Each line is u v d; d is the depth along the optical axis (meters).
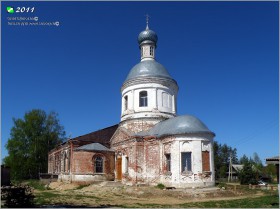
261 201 22.09
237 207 19.62
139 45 41.94
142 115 36.66
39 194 27.50
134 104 37.66
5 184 20.34
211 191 27.27
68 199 23.72
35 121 61.12
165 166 31.11
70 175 38.59
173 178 29.89
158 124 35.28
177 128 30.86
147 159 32.72
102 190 30.73
